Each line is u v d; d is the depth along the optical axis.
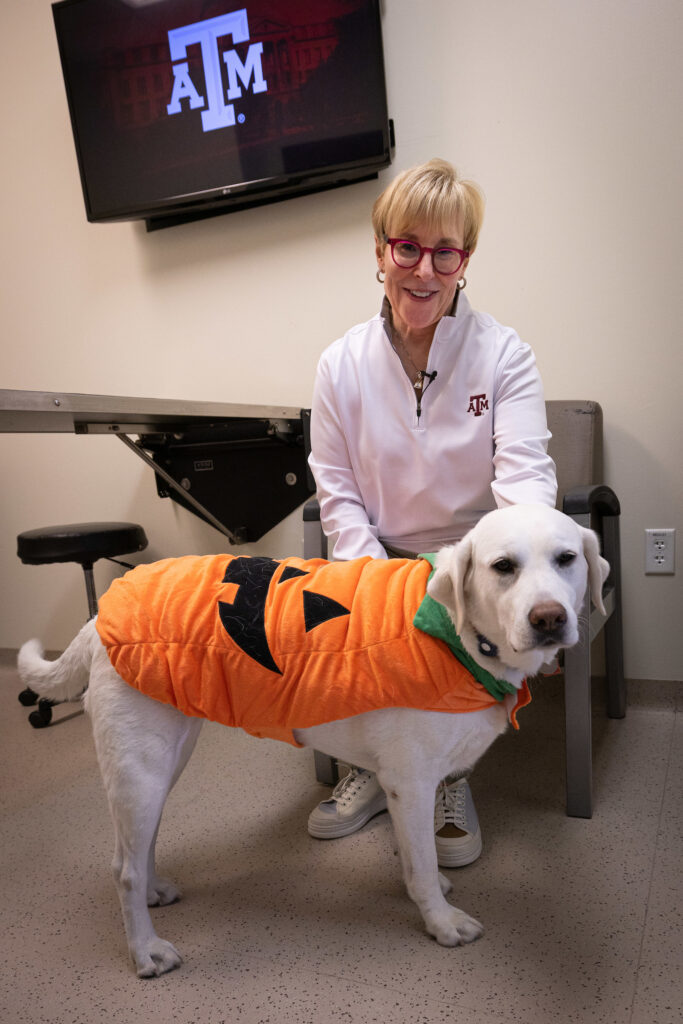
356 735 1.06
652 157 1.83
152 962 1.06
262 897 1.23
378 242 1.42
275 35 2.07
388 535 1.53
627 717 1.91
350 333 1.54
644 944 1.05
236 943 1.12
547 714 1.96
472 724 1.04
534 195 1.95
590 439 1.79
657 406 1.90
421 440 1.41
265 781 1.69
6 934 1.18
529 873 1.24
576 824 1.39
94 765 1.84
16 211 2.65
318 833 1.41
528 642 0.89
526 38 1.90
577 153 1.89
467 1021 0.92
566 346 1.96
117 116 2.30
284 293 2.29
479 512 1.46
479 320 1.43
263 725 1.05
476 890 1.20
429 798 1.05
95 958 1.11
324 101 2.06
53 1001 1.02
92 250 2.56
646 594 1.96
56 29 2.31
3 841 1.49
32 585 2.82
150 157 2.29
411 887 1.10
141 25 2.22
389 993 0.98
